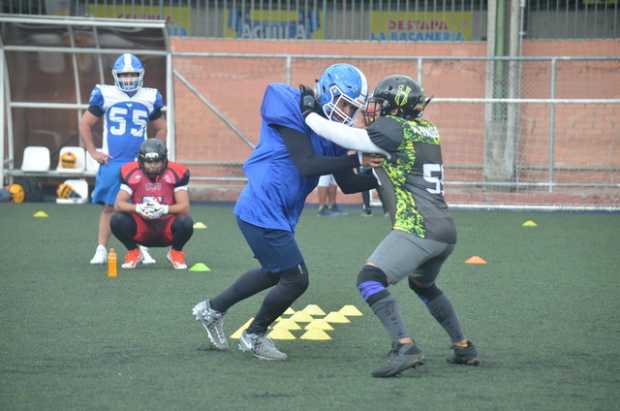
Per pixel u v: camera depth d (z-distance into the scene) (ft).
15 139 75.41
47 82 74.23
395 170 22.74
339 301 33.12
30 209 66.18
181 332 27.40
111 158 40.09
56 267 39.70
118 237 39.09
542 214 68.54
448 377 22.54
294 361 24.07
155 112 40.98
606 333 27.86
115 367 23.27
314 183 24.30
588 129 77.87
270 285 24.66
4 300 32.04
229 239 50.62
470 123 78.38
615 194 75.15
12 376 22.35
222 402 20.24
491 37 77.15
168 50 70.13
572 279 38.06
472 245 49.42
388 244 22.59
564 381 22.26
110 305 31.37
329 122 22.68
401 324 22.36
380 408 19.86
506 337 27.22
